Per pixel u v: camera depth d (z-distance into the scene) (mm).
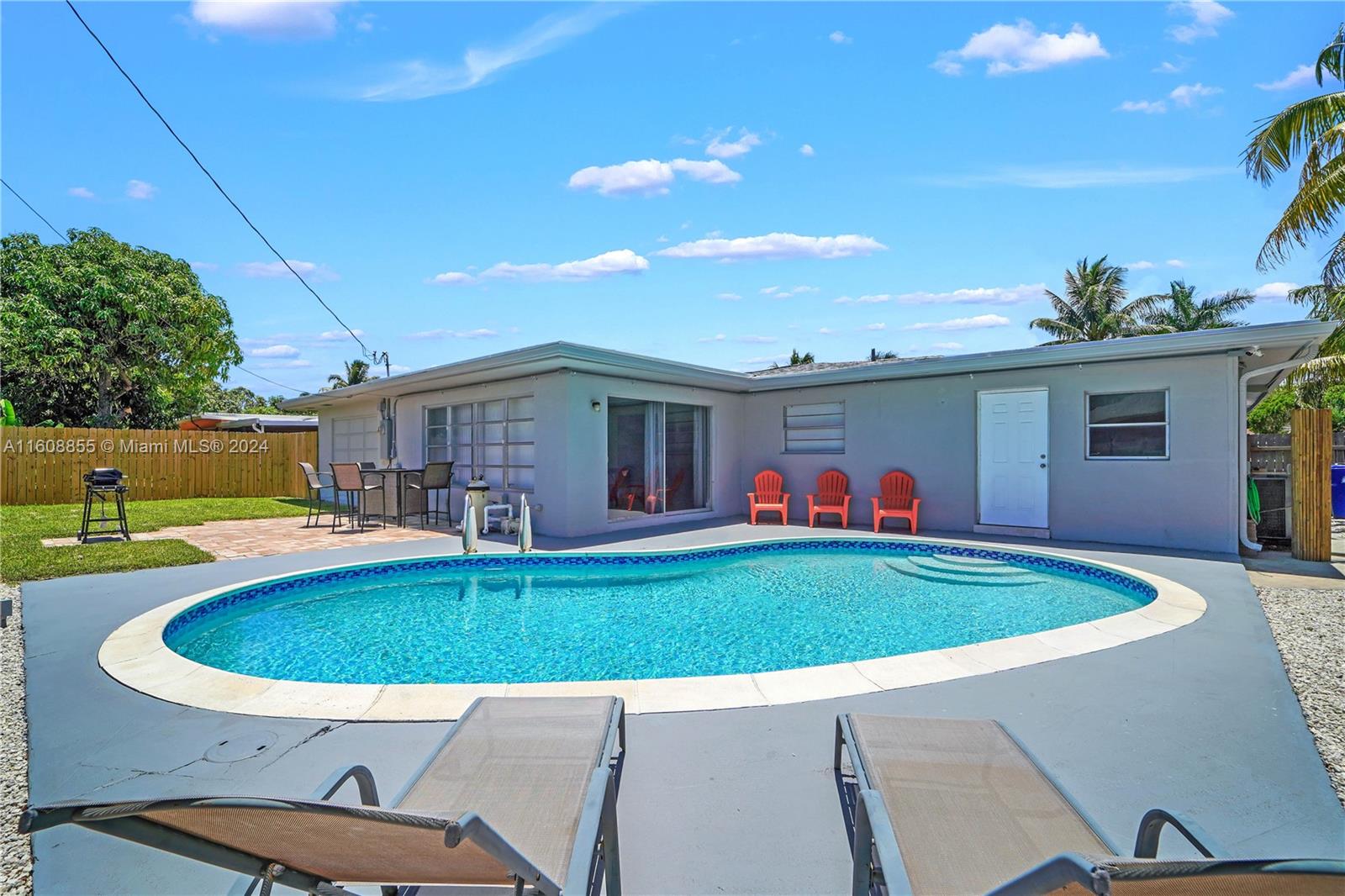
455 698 3732
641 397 11445
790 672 4156
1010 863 1797
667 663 5172
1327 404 21312
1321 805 2611
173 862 2303
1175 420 8898
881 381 11586
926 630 6020
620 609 6812
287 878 1641
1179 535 8883
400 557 8406
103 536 10227
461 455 12922
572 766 2379
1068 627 5145
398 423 14664
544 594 7488
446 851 1487
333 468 11406
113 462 16391
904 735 2570
